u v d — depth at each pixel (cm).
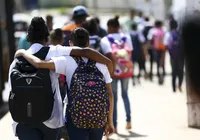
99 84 787
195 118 1642
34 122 773
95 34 1500
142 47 2908
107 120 852
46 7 11700
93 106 771
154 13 5659
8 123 1772
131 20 3531
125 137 1528
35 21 847
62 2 11719
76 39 898
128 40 1555
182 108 2048
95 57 820
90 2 9588
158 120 1802
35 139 806
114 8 9425
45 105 768
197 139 1482
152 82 3038
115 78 1532
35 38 845
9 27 2388
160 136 1534
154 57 3178
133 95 2489
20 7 9600
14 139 1510
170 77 3272
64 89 1195
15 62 812
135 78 3241
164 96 2419
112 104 852
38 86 761
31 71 793
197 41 414
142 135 1555
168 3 5359
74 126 814
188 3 930
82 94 774
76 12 1475
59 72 809
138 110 2036
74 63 815
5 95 2488
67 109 823
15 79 769
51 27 1614
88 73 804
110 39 1534
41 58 824
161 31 3019
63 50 825
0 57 2197
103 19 6028
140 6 6253
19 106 767
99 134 832
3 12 2445
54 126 811
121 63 1525
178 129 1631
